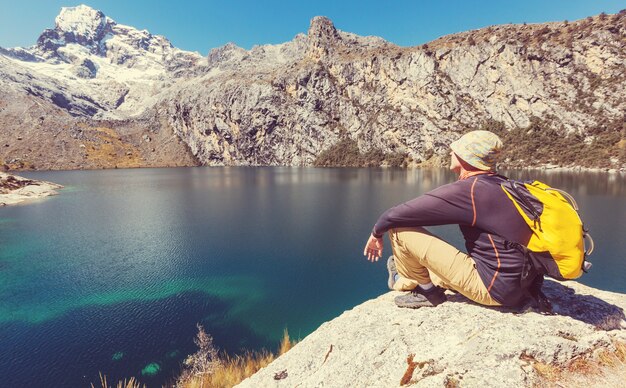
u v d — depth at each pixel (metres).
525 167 115.25
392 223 3.58
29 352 13.07
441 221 3.33
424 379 2.96
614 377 2.75
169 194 65.12
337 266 23.38
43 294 18.84
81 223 38.31
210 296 18.52
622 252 24.59
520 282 3.17
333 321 5.05
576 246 2.75
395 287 4.52
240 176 113.19
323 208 46.53
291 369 4.35
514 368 2.84
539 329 3.25
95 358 12.66
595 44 132.38
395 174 110.50
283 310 16.88
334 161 168.00
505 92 140.38
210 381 9.12
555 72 135.38
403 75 162.00
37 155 171.25
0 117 188.12
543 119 130.00
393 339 3.71
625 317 3.50
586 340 3.12
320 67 188.50
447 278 3.52
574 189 57.25
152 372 11.79
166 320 15.80
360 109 174.12
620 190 55.22
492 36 155.00
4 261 24.92
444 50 157.25
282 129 187.50
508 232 3.01
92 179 104.75
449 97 150.00
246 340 14.01
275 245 28.67
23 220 40.41
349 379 3.49
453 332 3.46
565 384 2.71
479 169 3.26
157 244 29.31
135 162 193.12
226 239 30.83
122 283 20.38
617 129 112.50
